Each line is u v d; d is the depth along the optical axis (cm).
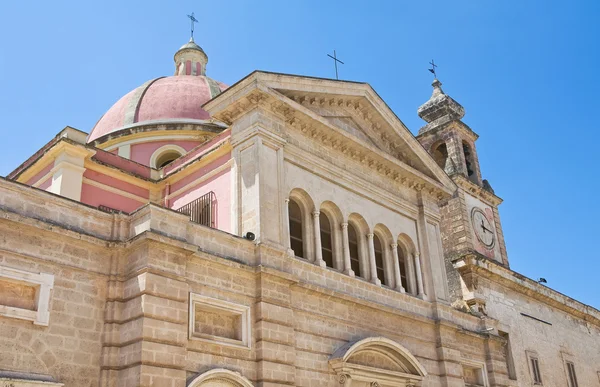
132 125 3269
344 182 2453
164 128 3191
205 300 1758
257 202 2045
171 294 1659
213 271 1817
